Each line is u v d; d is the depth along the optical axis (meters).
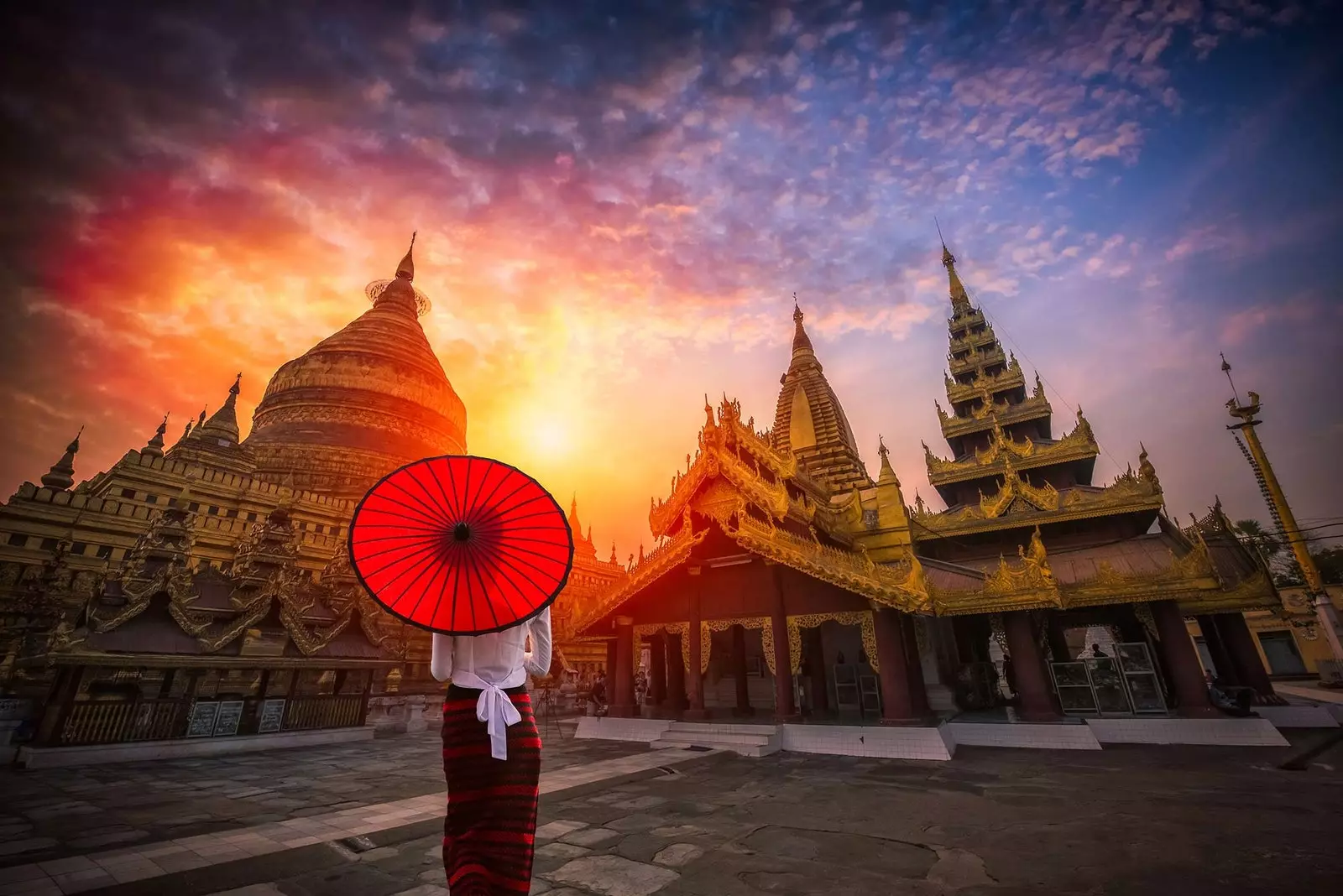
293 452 49.31
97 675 18.98
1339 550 48.44
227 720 18.39
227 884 6.37
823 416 35.81
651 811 9.60
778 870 6.80
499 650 3.87
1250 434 39.00
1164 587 16.88
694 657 18.97
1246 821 8.24
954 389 34.44
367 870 6.89
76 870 6.73
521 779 3.52
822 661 20.33
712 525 19.05
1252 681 20.19
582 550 56.50
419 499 3.92
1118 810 9.16
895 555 25.45
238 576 20.98
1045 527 25.41
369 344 59.50
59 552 28.64
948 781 11.77
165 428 43.66
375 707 29.22
